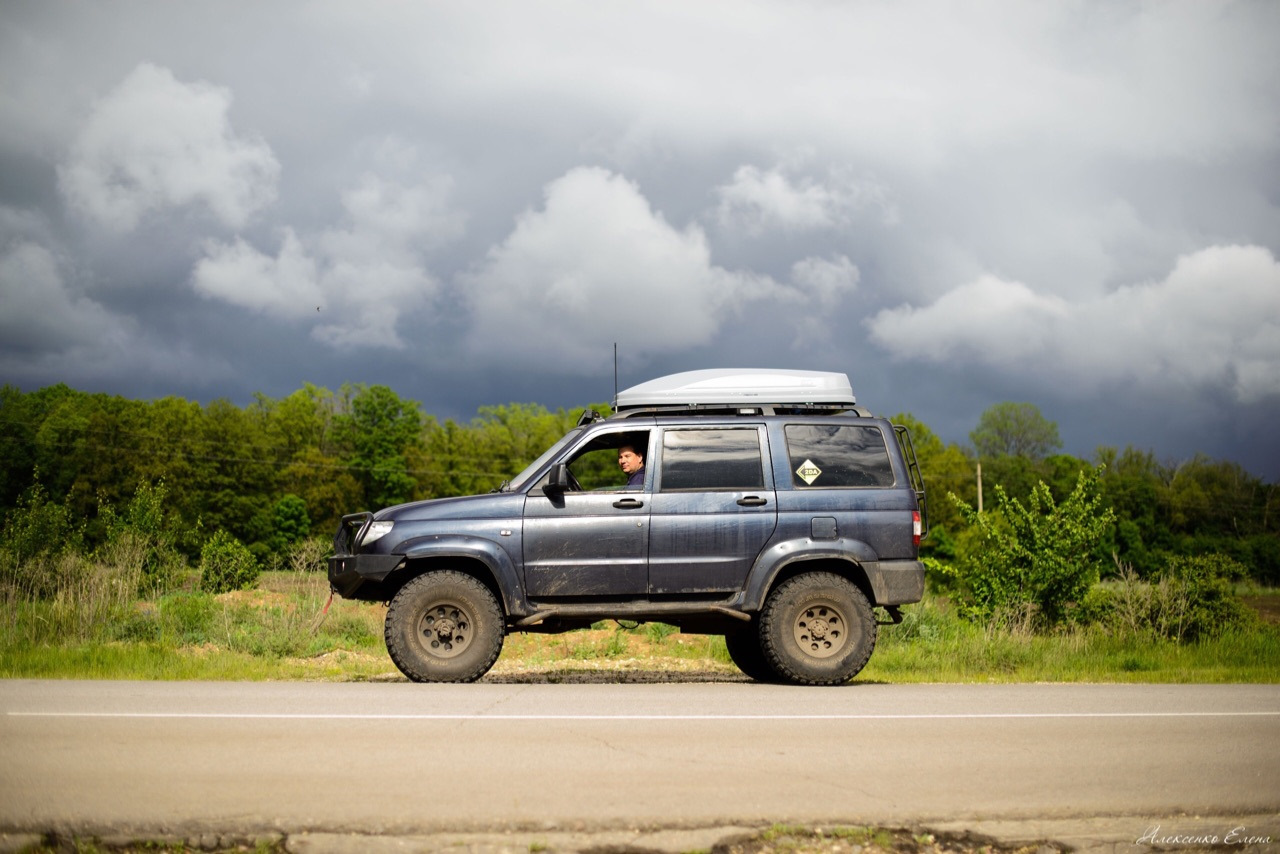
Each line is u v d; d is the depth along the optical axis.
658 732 6.75
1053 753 6.29
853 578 9.86
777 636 9.45
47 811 4.80
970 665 12.94
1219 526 95.56
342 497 88.50
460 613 9.29
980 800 5.25
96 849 4.51
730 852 4.59
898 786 5.47
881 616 15.89
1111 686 9.77
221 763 5.69
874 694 8.74
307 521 81.81
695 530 9.59
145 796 5.04
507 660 16.12
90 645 13.07
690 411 10.03
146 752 5.94
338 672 11.30
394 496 91.88
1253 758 6.22
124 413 82.06
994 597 17.58
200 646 14.78
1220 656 14.55
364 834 4.63
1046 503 17.77
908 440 10.47
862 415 10.14
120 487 78.19
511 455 97.44
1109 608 17.34
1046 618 17.20
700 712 7.55
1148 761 6.11
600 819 4.83
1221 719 7.55
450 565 9.63
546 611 9.45
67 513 19.14
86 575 15.47
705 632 10.38
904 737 6.71
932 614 17.27
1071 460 95.12
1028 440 95.00
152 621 14.96
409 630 9.20
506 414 98.94
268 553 79.38
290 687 8.67
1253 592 46.69
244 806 4.91
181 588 19.42
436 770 5.61
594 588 9.50
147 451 79.50
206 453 82.62
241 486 83.25
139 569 16.92
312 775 5.46
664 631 18.91
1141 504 91.50
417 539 9.39
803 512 9.69
